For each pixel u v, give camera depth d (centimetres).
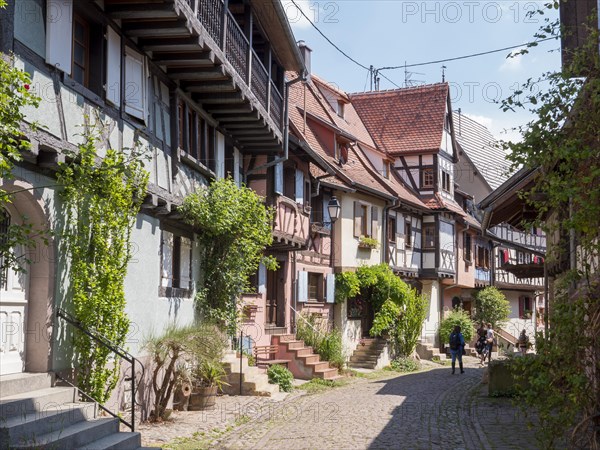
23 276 947
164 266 1392
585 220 684
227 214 1473
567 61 775
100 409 1022
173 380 1264
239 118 1617
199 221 1427
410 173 3503
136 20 1140
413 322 2916
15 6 837
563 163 708
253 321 2027
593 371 702
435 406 1509
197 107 1503
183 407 1363
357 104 3800
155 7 1079
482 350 3000
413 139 3531
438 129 3528
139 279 1246
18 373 930
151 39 1212
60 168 929
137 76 1201
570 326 705
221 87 1409
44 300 951
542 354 718
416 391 1834
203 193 1481
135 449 940
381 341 2783
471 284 3872
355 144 3181
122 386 1163
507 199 1499
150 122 1262
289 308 2316
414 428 1214
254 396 1609
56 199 970
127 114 1156
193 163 1459
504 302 3888
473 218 4053
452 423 1271
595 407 698
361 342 2808
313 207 2558
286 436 1133
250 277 2036
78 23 1046
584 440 732
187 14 1127
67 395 948
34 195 910
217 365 1388
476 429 1204
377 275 2791
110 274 1038
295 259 2373
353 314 2798
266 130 1734
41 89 891
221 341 1347
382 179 3064
